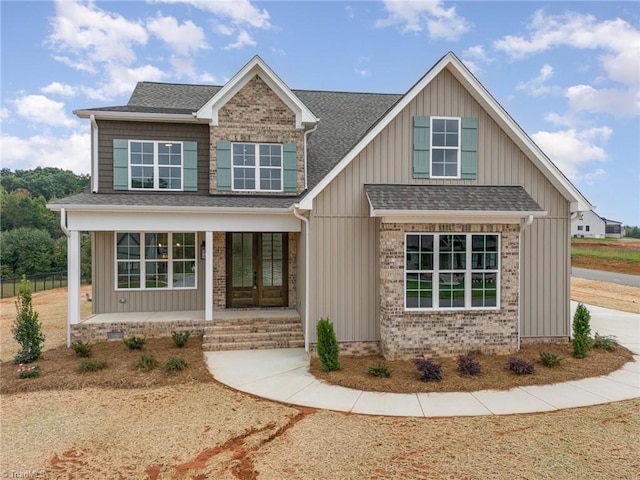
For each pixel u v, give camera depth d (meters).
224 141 13.24
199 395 8.02
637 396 7.80
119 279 13.68
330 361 9.23
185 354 10.50
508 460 5.51
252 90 13.46
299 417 6.99
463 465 5.38
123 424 6.75
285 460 5.55
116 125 13.09
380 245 10.27
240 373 9.27
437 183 11.02
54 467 5.45
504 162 11.23
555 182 11.22
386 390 8.15
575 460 5.50
